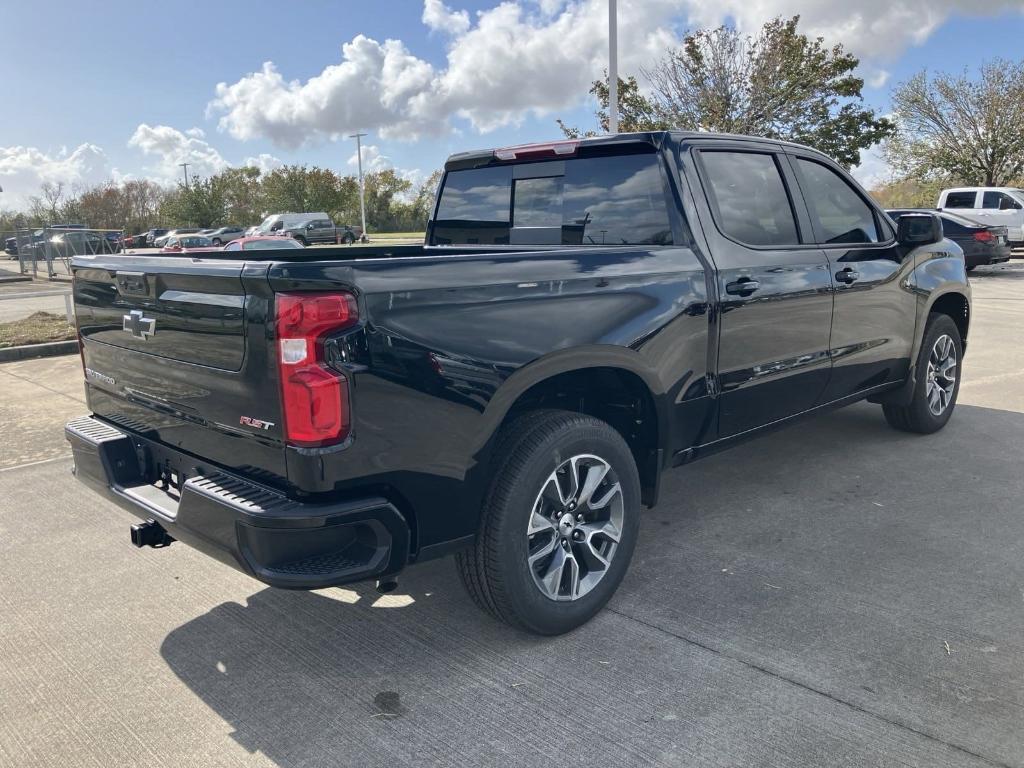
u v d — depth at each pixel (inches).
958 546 144.0
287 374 89.6
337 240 1653.5
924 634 114.3
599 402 132.5
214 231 1931.6
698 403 134.5
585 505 118.2
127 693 106.3
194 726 99.0
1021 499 166.2
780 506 166.2
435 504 101.3
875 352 179.8
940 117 1258.0
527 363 106.4
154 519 108.1
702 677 105.6
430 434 98.2
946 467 187.6
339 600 131.1
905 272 185.3
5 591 136.3
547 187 152.9
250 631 121.9
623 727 96.0
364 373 91.5
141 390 116.2
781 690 102.0
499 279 104.2
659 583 132.8
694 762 89.3
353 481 93.0
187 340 103.3
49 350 376.2
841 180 173.2
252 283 90.7
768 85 843.4
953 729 93.5
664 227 134.8
